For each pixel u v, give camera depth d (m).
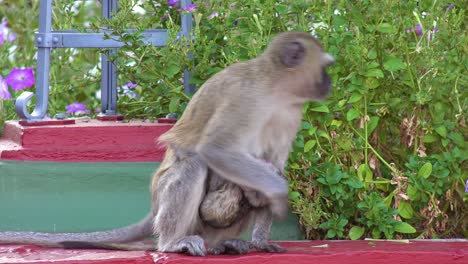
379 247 6.24
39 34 8.47
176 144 5.88
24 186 7.51
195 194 5.79
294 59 5.74
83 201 7.20
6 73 10.52
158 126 8.43
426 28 7.14
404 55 7.19
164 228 5.82
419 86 6.96
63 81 10.47
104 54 8.98
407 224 6.76
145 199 7.27
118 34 8.05
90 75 10.21
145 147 8.30
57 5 10.16
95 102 10.48
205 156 5.64
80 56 11.02
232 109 5.68
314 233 6.97
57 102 10.26
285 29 7.61
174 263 5.66
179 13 9.19
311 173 6.90
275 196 5.62
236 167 5.62
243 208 5.99
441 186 6.88
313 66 5.80
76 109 9.85
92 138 8.32
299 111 5.94
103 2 9.16
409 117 7.12
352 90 6.95
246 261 5.77
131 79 8.70
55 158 8.17
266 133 5.85
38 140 8.26
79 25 9.23
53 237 6.03
